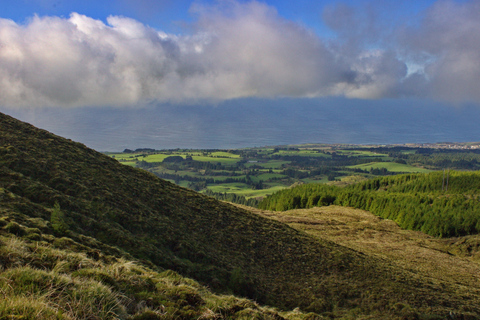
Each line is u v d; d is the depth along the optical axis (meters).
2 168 24.88
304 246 34.22
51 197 22.97
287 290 24.28
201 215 34.78
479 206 84.94
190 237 27.83
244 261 27.45
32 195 22.48
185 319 8.66
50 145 34.53
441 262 45.25
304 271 28.61
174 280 14.08
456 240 64.06
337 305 23.64
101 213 24.81
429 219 72.19
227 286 22.11
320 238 39.88
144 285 10.12
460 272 40.69
